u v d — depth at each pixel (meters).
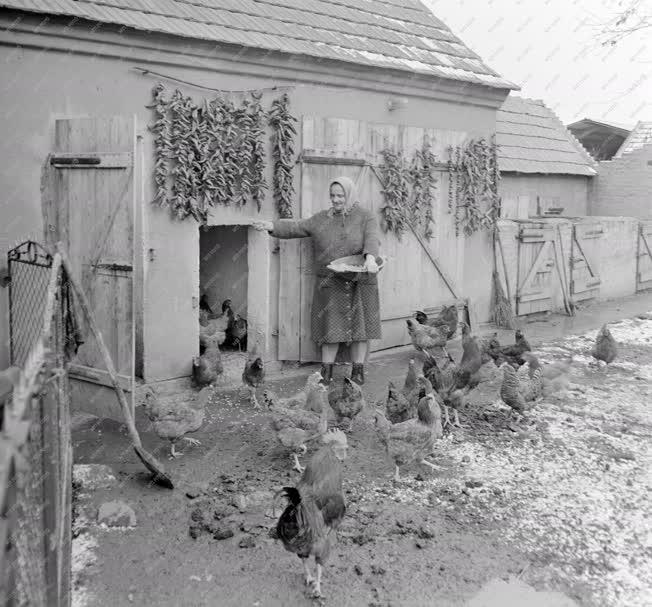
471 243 13.91
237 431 8.20
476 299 14.28
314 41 10.88
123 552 5.45
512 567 5.31
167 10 9.35
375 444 7.87
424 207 12.33
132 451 7.48
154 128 9.06
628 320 15.84
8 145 8.05
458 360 11.64
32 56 8.08
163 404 7.21
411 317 12.41
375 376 10.67
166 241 9.31
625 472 7.12
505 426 8.45
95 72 8.55
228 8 10.38
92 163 7.89
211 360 9.42
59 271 5.79
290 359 10.76
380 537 5.73
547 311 16.17
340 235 9.83
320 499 4.95
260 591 4.96
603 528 5.94
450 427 8.34
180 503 6.30
